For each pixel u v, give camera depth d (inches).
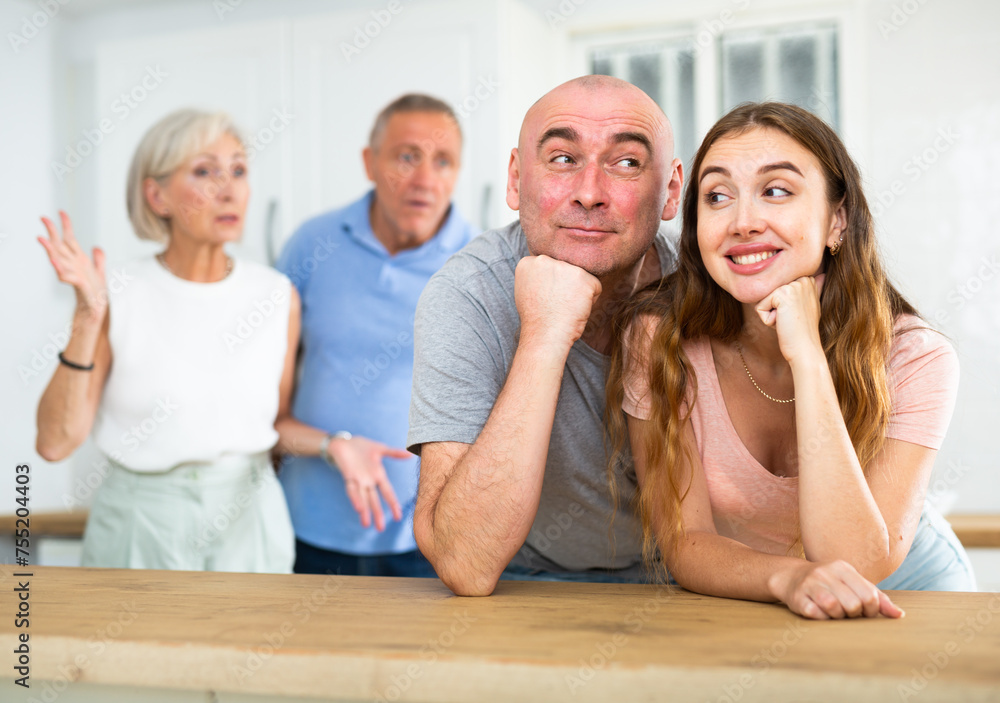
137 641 28.9
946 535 55.3
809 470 39.6
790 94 109.3
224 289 86.8
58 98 133.1
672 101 113.9
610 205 44.6
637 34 114.7
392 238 97.0
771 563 36.3
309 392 94.5
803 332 40.9
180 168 90.0
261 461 85.4
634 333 46.8
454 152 99.7
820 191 42.4
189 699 28.9
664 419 44.1
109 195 115.6
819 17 107.8
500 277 50.1
